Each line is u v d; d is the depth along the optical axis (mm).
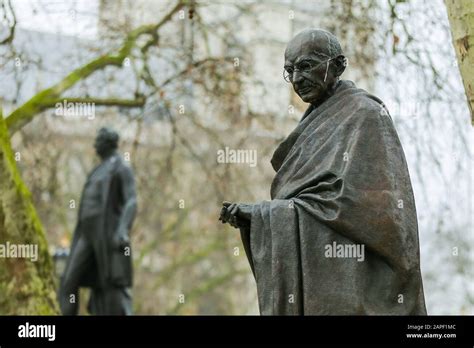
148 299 56781
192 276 60375
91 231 30578
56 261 35688
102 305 30391
